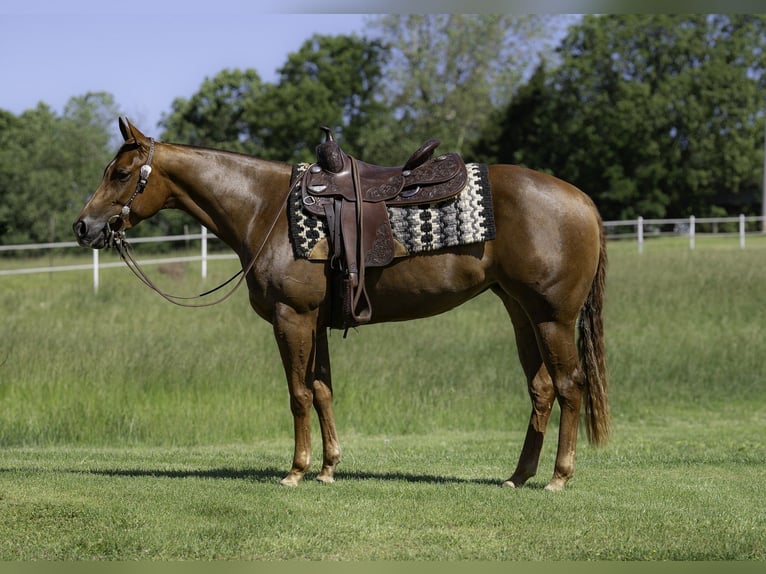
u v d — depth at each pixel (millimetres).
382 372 12141
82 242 6289
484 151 53188
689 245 30469
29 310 17578
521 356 6496
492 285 6422
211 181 6352
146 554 4977
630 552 5051
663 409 12016
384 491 6180
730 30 50281
